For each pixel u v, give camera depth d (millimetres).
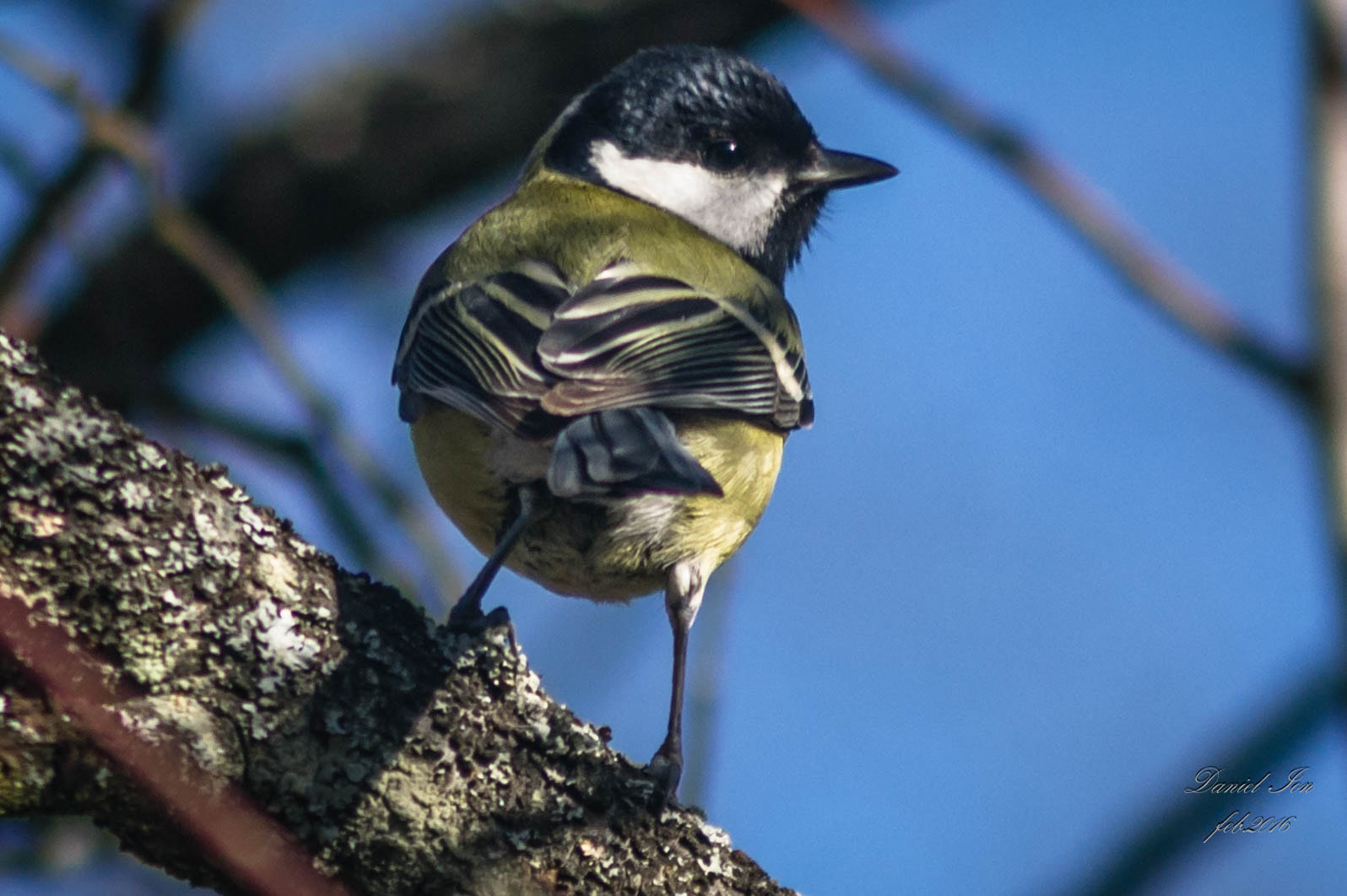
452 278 9305
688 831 6266
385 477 10133
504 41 13289
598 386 7973
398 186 13156
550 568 8594
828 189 11141
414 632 5898
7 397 5176
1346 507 6812
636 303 8734
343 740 5652
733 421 8875
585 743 6133
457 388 8086
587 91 11133
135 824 5418
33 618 5219
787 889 6371
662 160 10836
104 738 5160
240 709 5496
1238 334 7133
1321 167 7004
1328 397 6914
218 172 12914
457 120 13148
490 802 5914
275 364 10195
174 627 5398
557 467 7211
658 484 7078
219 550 5512
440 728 5836
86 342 11883
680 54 11000
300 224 13086
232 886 5578
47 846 9664
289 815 5594
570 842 6016
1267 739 7551
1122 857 7566
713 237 10781
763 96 10977
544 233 9695
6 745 5129
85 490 5273
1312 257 7020
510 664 6023
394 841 5734
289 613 5617
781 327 9641
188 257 10172
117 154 10094
